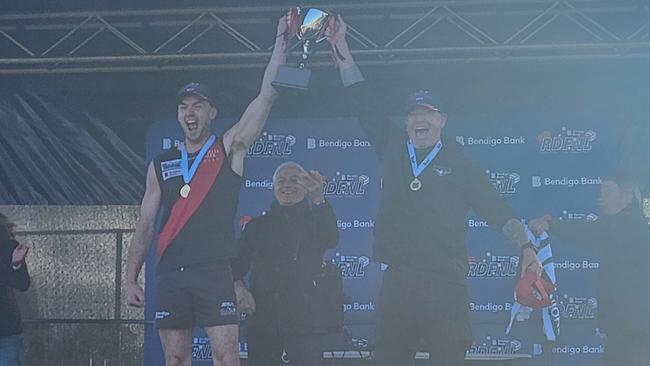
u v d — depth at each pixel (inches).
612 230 239.1
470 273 301.4
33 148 305.7
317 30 229.5
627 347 236.1
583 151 300.8
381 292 201.6
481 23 288.5
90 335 304.8
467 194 205.6
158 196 251.0
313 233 278.2
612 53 283.4
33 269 306.7
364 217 303.1
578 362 297.0
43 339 305.4
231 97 302.8
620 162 299.0
